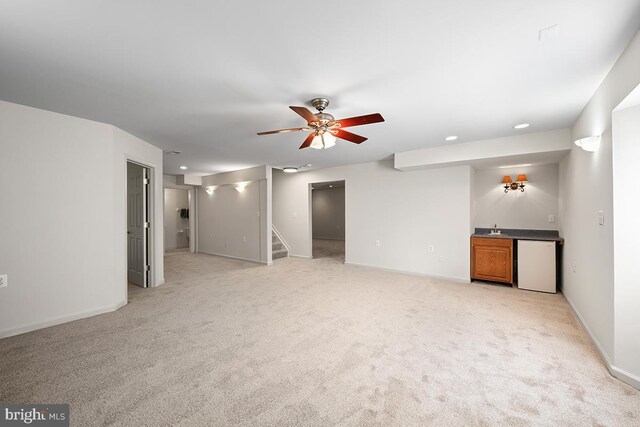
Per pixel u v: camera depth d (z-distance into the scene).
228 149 4.53
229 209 7.16
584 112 2.77
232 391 1.85
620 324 2.00
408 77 2.13
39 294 2.79
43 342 2.52
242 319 3.08
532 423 1.57
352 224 6.08
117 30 1.56
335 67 1.98
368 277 5.04
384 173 5.58
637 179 1.95
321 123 2.42
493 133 3.66
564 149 3.46
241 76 2.10
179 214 9.01
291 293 4.06
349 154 4.96
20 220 2.68
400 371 2.08
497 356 2.30
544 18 1.48
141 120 3.11
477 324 2.94
